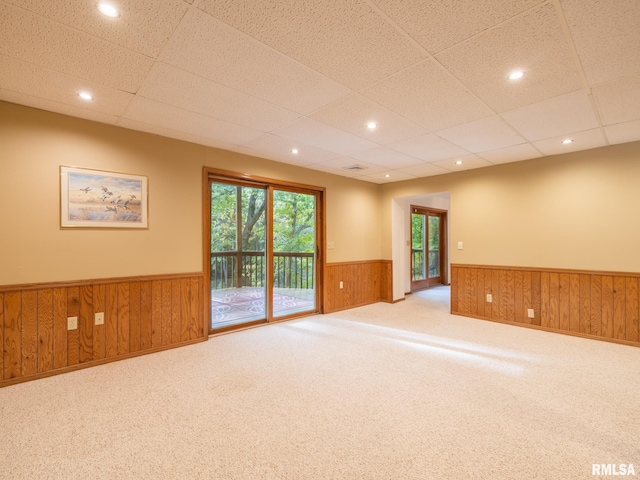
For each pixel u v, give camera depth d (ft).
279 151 12.55
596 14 5.02
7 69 6.60
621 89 7.45
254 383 8.26
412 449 5.67
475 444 5.79
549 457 5.42
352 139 11.08
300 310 15.76
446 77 6.98
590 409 6.93
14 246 8.25
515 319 13.87
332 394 7.67
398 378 8.54
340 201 17.04
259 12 5.00
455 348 10.92
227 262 13.85
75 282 9.10
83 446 5.74
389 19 5.16
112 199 9.75
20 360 8.32
